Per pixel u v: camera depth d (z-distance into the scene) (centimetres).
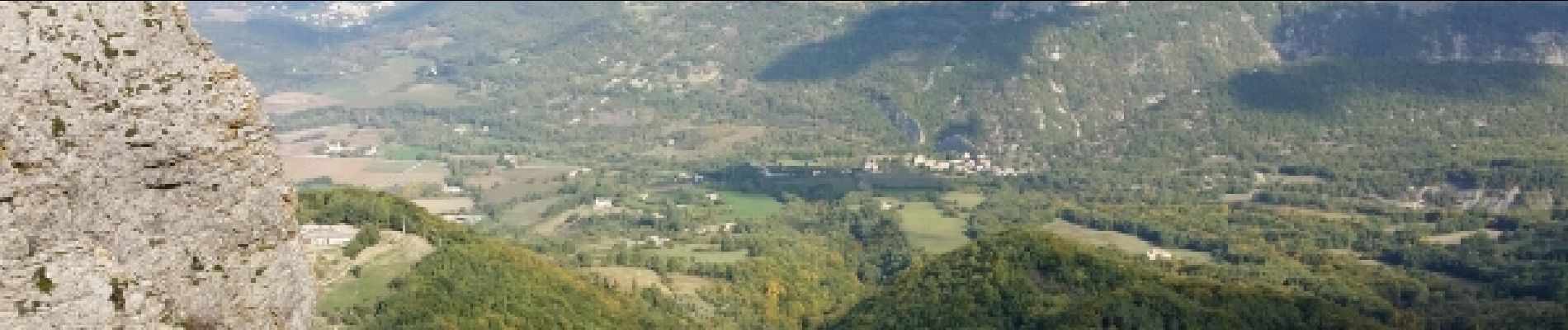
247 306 4006
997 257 16575
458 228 17625
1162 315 14512
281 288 4103
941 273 16950
